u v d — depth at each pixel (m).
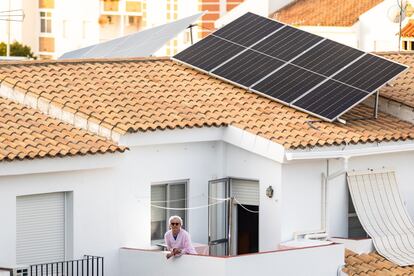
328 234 37.41
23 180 32.88
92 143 34.22
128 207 35.03
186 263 33.88
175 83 38.78
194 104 37.47
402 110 39.78
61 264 33.66
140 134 34.91
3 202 32.53
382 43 96.56
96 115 35.28
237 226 37.19
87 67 38.66
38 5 119.69
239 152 36.78
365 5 99.31
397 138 38.16
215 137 36.66
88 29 120.94
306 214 36.78
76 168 33.59
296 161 36.22
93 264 34.03
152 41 43.16
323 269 35.47
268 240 36.41
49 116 35.84
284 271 34.66
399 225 38.28
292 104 37.88
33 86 36.62
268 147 35.94
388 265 36.84
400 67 39.00
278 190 36.09
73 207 33.88
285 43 40.31
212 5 117.94
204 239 36.84
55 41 120.25
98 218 34.41
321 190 37.06
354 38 97.12
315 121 37.50
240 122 36.78
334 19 98.38
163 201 36.09
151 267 34.41
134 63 39.66
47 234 33.62
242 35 40.91
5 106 35.94
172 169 35.97
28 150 32.91
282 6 101.88
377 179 38.47
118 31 122.19
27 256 33.28
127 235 35.03
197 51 40.28
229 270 33.50
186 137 35.94
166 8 121.12
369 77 38.69
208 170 36.78
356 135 37.28
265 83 38.66
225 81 39.19
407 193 39.38
